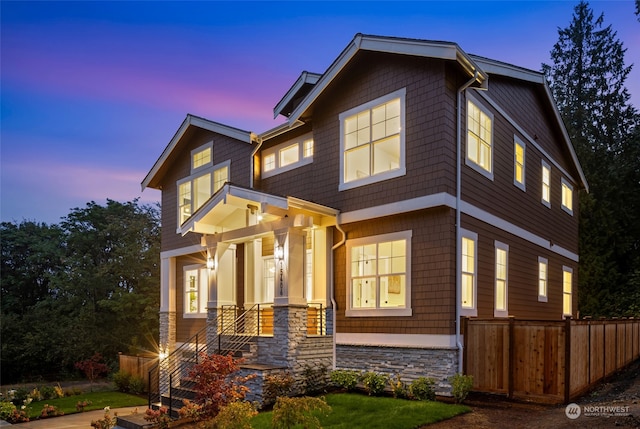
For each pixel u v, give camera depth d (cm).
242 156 1650
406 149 1170
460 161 1146
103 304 3088
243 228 1349
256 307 1491
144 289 3172
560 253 1814
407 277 1151
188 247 1828
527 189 1549
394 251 1202
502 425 812
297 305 1195
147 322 3114
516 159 1488
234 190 1305
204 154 1833
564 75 3559
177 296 1909
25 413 1470
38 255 3694
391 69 1227
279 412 707
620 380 1173
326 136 1368
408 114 1177
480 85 1160
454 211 1114
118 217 3478
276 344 1191
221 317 1395
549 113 1747
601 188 2784
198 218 1425
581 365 1012
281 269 1216
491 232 1288
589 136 3159
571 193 2023
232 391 916
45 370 3281
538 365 971
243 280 1571
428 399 1027
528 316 1487
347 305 1263
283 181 1511
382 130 1238
